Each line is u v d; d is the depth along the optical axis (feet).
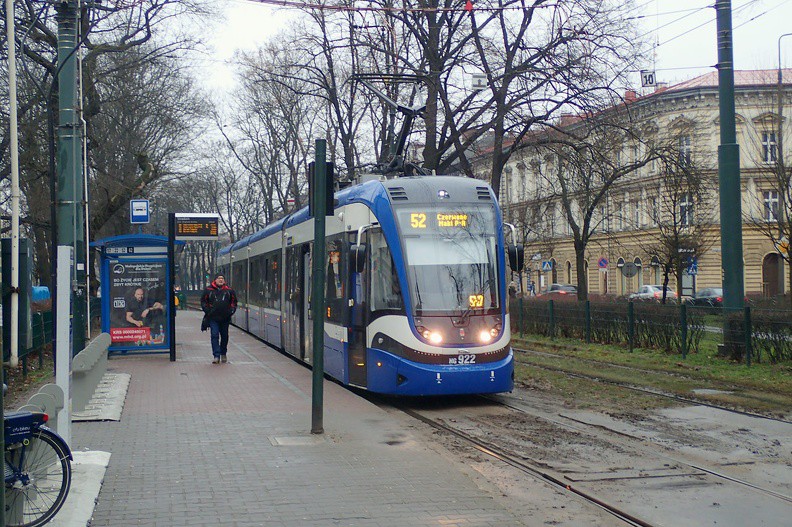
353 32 91.15
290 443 30.99
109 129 107.34
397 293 41.98
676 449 31.37
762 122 118.62
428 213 43.34
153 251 64.49
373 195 44.70
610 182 89.15
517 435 34.42
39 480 19.84
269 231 79.51
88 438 31.65
